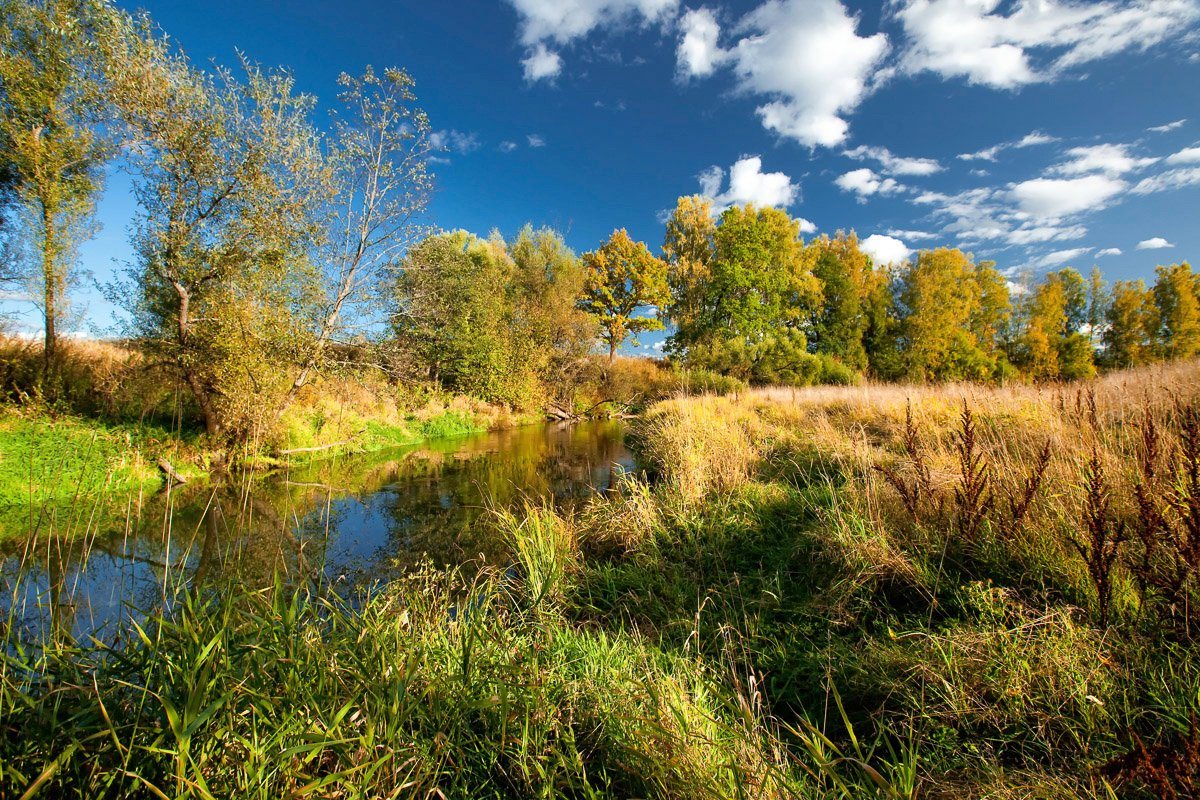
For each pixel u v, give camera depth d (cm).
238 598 271
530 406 2317
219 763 175
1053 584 300
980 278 3788
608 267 3550
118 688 207
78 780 166
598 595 428
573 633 344
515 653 281
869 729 250
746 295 3092
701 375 2284
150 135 862
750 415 1112
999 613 280
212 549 576
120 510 702
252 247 952
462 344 2000
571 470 1075
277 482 921
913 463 439
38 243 967
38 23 851
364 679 213
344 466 1114
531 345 2327
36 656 286
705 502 562
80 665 222
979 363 3288
